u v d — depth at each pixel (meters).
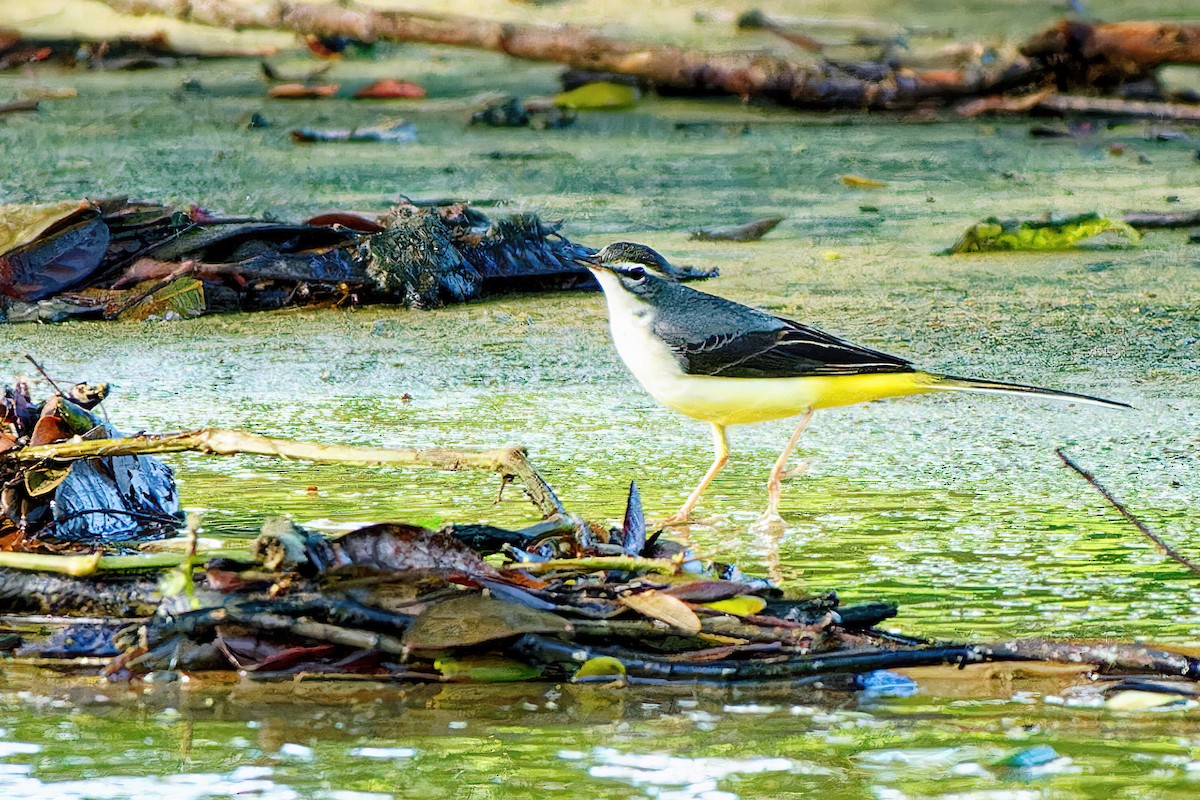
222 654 7.13
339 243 17.62
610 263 10.46
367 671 7.08
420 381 13.60
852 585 8.38
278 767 6.14
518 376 13.88
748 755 6.24
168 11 31.55
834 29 32.34
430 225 17.86
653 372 10.45
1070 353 14.69
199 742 6.39
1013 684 7.00
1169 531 9.38
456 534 8.16
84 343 15.09
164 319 16.34
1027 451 11.53
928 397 13.41
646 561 7.57
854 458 11.42
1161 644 7.38
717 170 24.55
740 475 10.95
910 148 26.39
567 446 11.54
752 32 32.22
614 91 29.20
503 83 30.22
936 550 9.05
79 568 7.55
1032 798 5.84
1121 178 24.06
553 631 7.06
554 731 6.51
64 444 8.72
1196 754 6.23
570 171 24.08
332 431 11.71
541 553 8.22
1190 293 17.52
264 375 13.75
